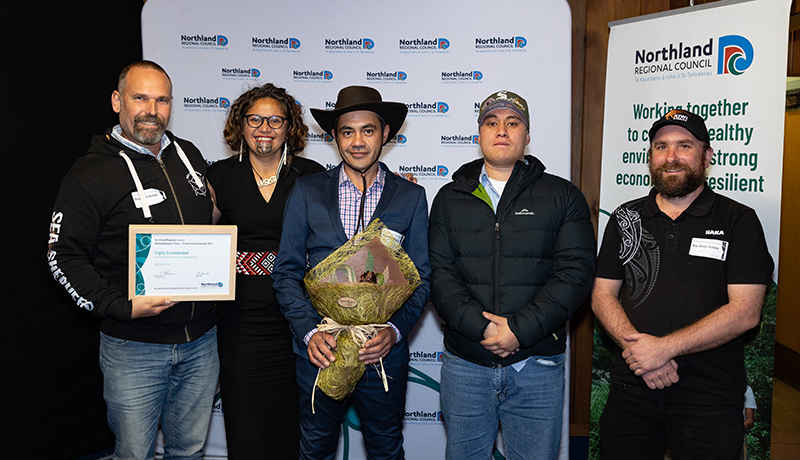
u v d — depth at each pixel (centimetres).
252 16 271
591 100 288
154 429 195
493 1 261
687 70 226
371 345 168
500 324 174
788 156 422
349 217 188
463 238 186
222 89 274
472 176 194
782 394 388
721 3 217
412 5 266
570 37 258
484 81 266
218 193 205
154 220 188
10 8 231
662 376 178
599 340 250
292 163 214
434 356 278
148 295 181
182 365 197
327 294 164
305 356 183
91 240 181
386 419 191
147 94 182
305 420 190
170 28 272
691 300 180
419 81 269
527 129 190
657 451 190
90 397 273
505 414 189
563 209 184
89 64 264
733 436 176
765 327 211
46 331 251
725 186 219
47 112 247
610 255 202
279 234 204
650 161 195
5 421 236
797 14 289
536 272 181
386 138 198
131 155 186
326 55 271
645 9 280
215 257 188
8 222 233
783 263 421
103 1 269
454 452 190
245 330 204
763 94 210
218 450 284
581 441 295
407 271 175
